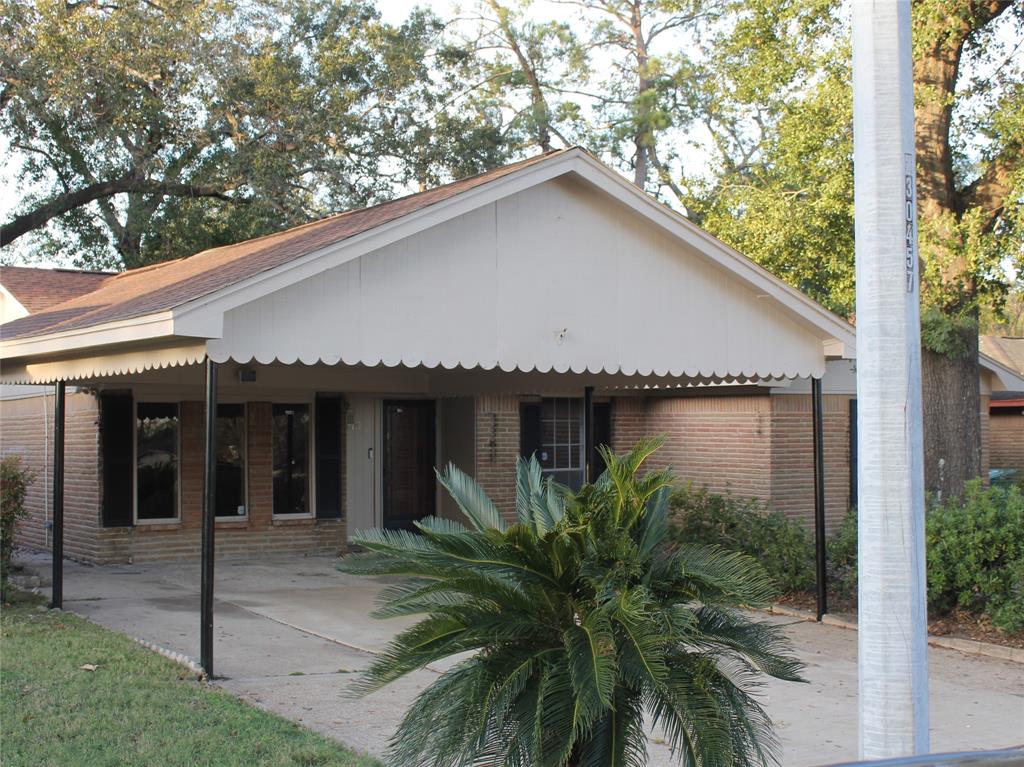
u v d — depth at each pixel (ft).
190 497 50.08
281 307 29.48
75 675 26.81
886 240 15.39
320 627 35.24
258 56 88.43
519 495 20.62
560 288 34.47
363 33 96.89
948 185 46.14
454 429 57.26
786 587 40.22
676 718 16.34
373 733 22.93
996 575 33.09
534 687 16.81
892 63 15.49
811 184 51.44
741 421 54.24
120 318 30.40
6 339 37.99
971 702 26.55
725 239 55.83
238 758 20.44
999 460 86.22
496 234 33.32
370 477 56.08
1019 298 61.16
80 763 20.02
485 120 107.86
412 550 17.99
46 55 76.69
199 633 33.81
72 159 84.99
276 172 88.63
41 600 39.17
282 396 52.44
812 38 48.98
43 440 54.95
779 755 21.63
